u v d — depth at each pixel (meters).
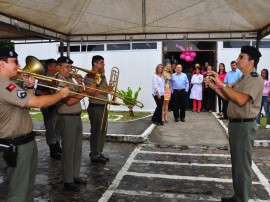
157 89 8.61
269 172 5.06
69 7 5.15
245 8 5.09
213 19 5.82
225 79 8.92
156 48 11.38
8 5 4.50
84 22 6.02
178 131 8.17
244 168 3.49
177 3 5.22
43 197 4.06
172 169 5.24
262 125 8.86
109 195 4.13
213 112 11.02
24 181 2.95
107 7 5.39
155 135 7.80
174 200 3.98
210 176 4.89
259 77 3.44
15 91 2.76
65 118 4.17
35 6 4.74
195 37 6.65
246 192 3.50
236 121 3.53
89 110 5.41
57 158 5.89
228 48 10.99
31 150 3.01
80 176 4.85
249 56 3.47
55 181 4.66
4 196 4.07
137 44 11.48
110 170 5.17
